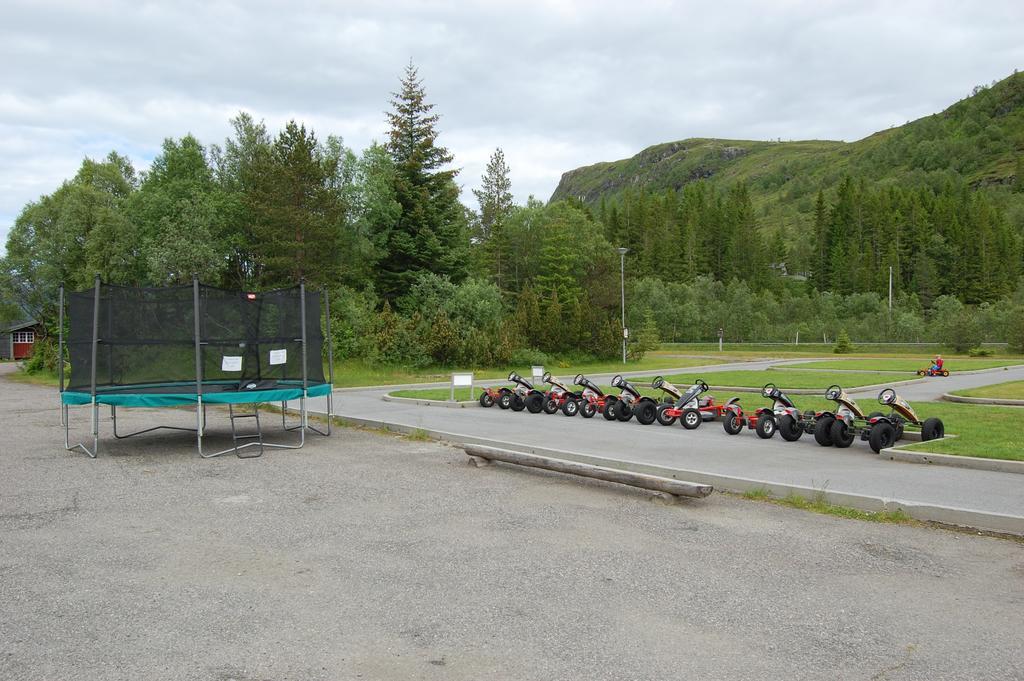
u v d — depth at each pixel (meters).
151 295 13.39
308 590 5.53
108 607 5.17
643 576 5.85
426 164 52.66
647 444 12.60
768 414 13.53
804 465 10.43
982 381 28.56
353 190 46.78
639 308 81.69
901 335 76.00
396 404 20.89
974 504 7.73
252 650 4.46
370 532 7.14
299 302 14.65
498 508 8.15
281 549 6.58
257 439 13.89
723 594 5.45
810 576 5.86
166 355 13.51
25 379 41.56
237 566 6.10
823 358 53.88
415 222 50.25
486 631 4.75
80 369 12.70
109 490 9.16
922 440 12.34
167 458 11.66
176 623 4.88
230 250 46.19
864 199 147.50
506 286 73.69
